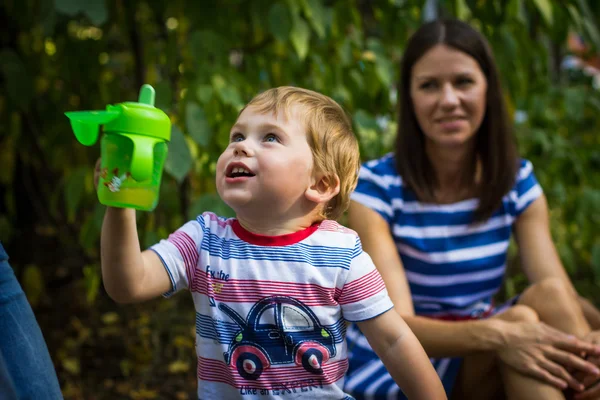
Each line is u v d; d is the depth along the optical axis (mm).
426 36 1829
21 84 2303
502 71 2596
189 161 1871
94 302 3330
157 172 1049
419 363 1198
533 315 1666
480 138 1862
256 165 1152
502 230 1877
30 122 2840
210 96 2098
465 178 1868
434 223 1840
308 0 2244
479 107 1790
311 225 1237
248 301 1147
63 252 3643
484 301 1928
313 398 1163
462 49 1790
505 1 2602
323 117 1231
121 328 3076
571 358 1550
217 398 1178
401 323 1210
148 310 3295
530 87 2881
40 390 1203
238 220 1237
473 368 1708
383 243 1790
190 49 2256
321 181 1227
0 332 1167
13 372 1168
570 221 2979
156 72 3084
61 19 2635
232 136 1235
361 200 1821
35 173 3363
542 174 2811
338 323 1191
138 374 2688
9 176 2768
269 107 1201
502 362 1631
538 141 2705
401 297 1725
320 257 1169
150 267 1132
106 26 2701
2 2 2523
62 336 2957
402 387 1220
